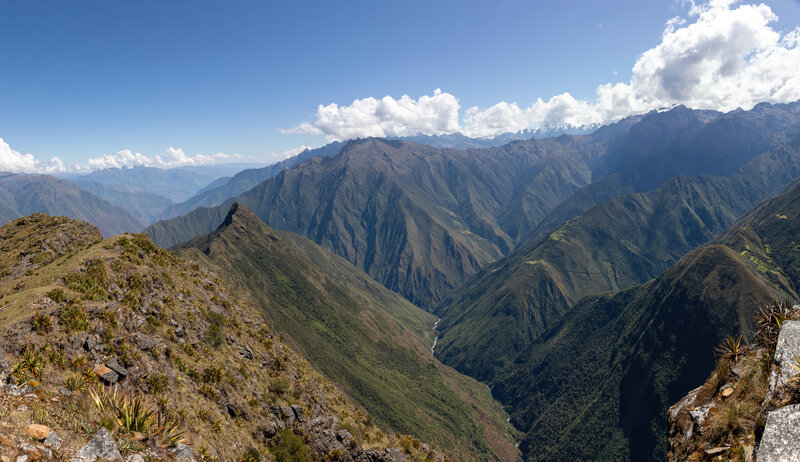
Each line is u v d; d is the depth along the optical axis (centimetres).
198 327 4188
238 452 2950
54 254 5175
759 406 1227
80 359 2250
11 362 1944
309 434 3953
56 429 1520
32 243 5375
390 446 4747
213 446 2694
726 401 1444
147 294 3894
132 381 2541
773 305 1698
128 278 3838
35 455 1290
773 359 1274
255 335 5244
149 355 2962
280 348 5616
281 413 3953
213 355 3994
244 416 3469
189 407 2872
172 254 5528
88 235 5956
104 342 2650
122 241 4578
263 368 4653
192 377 3300
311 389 5106
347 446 4134
